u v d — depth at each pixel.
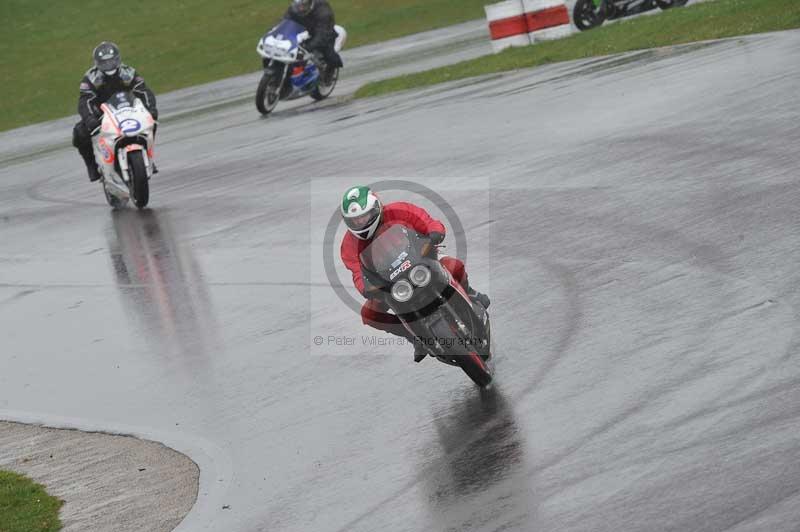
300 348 31.58
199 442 26.33
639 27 82.81
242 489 23.33
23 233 56.47
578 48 81.00
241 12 171.12
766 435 20.59
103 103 57.28
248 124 83.25
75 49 160.62
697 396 22.98
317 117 78.62
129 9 181.00
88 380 32.25
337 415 26.38
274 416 27.03
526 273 33.88
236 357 31.77
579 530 18.66
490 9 90.19
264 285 38.56
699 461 20.17
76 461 26.50
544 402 24.48
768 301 27.38
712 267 30.67
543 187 43.41
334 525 20.91
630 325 27.89
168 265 43.88
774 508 18.00
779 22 71.44
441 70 87.25
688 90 55.62
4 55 161.38
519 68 79.75
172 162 70.50
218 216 50.94
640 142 47.00
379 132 64.06
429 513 20.50
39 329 38.41
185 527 22.03
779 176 37.53
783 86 51.28
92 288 42.59
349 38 143.50
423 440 23.92
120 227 53.22
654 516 18.59
